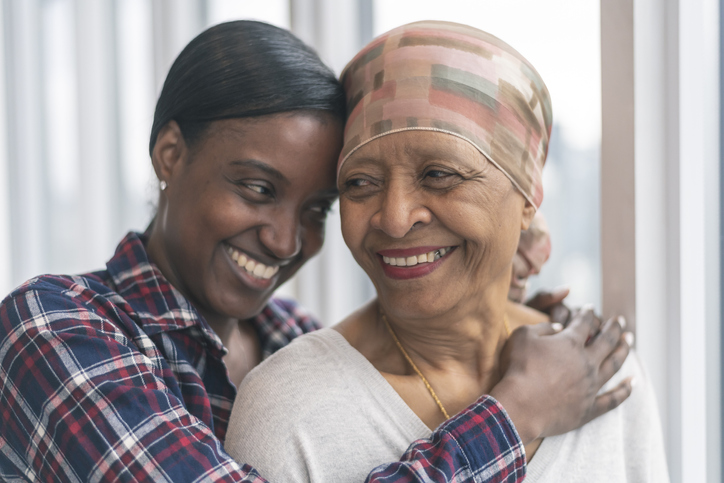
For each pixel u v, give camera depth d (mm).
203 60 988
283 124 938
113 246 2258
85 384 825
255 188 973
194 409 993
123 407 808
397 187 805
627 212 1111
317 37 1592
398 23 1604
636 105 1088
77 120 2164
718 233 1136
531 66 893
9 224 2619
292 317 1400
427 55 813
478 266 853
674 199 1109
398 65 821
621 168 1114
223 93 945
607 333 991
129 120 2221
